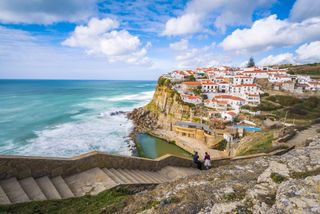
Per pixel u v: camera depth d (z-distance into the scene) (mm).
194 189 7062
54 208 6578
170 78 81312
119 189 8281
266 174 7137
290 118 45875
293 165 7438
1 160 7547
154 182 10102
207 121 48938
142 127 53844
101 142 39375
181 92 68375
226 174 8656
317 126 27844
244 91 69875
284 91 68438
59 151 33406
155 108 66375
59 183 8492
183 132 46438
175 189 7445
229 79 84000
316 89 67125
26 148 33750
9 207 6207
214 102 58250
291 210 4473
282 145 19156
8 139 37719
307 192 5074
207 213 5305
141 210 6164
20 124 48562
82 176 9305
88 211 6465
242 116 49250
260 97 63438
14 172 7867
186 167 14812
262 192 5859
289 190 5340
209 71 104000
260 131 37969
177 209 5750
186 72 100375
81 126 49938
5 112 62031
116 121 57438
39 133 42156
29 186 7738
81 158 9625
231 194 6238
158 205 6199
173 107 59938
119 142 40188
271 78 79250
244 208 5172
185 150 39844
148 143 43406
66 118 57281
